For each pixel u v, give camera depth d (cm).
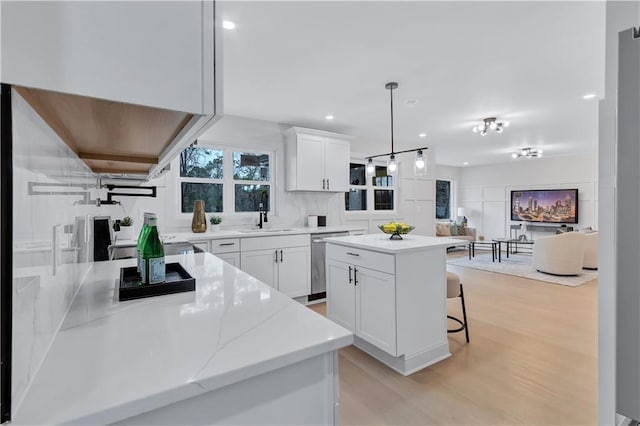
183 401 57
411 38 229
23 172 49
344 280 275
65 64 48
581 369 235
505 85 319
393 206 598
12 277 45
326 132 451
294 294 391
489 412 188
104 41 51
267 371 62
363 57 257
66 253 85
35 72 46
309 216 461
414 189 620
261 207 438
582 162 770
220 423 61
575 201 773
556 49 246
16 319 47
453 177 1002
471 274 565
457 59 261
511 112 411
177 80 57
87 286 116
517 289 461
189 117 67
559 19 207
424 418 183
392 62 266
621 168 53
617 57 55
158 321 82
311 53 250
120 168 165
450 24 212
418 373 232
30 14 46
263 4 190
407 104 375
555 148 685
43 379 55
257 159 445
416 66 274
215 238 337
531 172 861
